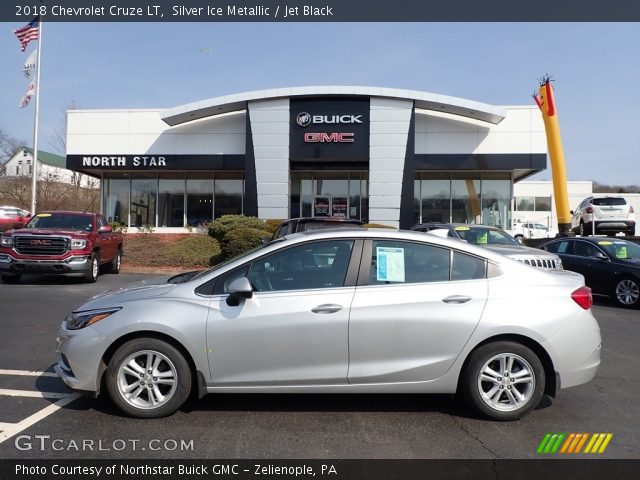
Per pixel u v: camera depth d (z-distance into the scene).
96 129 23.72
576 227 23.00
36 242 11.69
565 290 4.30
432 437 3.89
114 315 4.13
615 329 8.30
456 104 21.08
